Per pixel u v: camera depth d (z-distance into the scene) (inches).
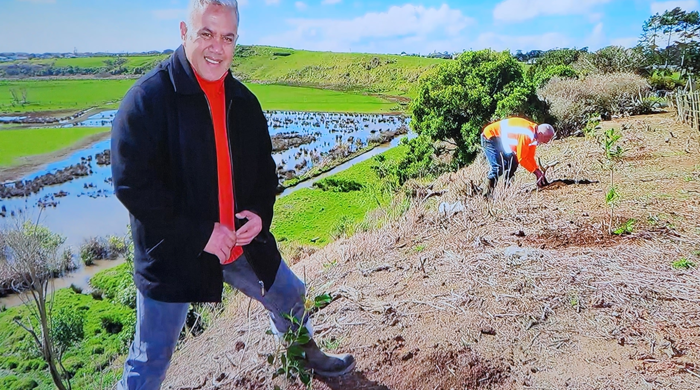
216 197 82.0
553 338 109.3
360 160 2333.9
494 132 233.0
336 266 183.9
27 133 3917.3
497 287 134.5
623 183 220.8
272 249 91.4
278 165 2324.1
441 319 122.7
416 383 100.6
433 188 343.9
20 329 698.8
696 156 260.5
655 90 692.1
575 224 173.8
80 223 1596.9
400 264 165.0
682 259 136.6
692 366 94.6
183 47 77.5
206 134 78.7
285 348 100.8
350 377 104.3
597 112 486.3
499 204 207.9
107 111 5477.4
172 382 124.5
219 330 153.0
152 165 74.9
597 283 129.4
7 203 1915.6
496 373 100.0
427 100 807.7
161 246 77.8
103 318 762.8
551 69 750.5
